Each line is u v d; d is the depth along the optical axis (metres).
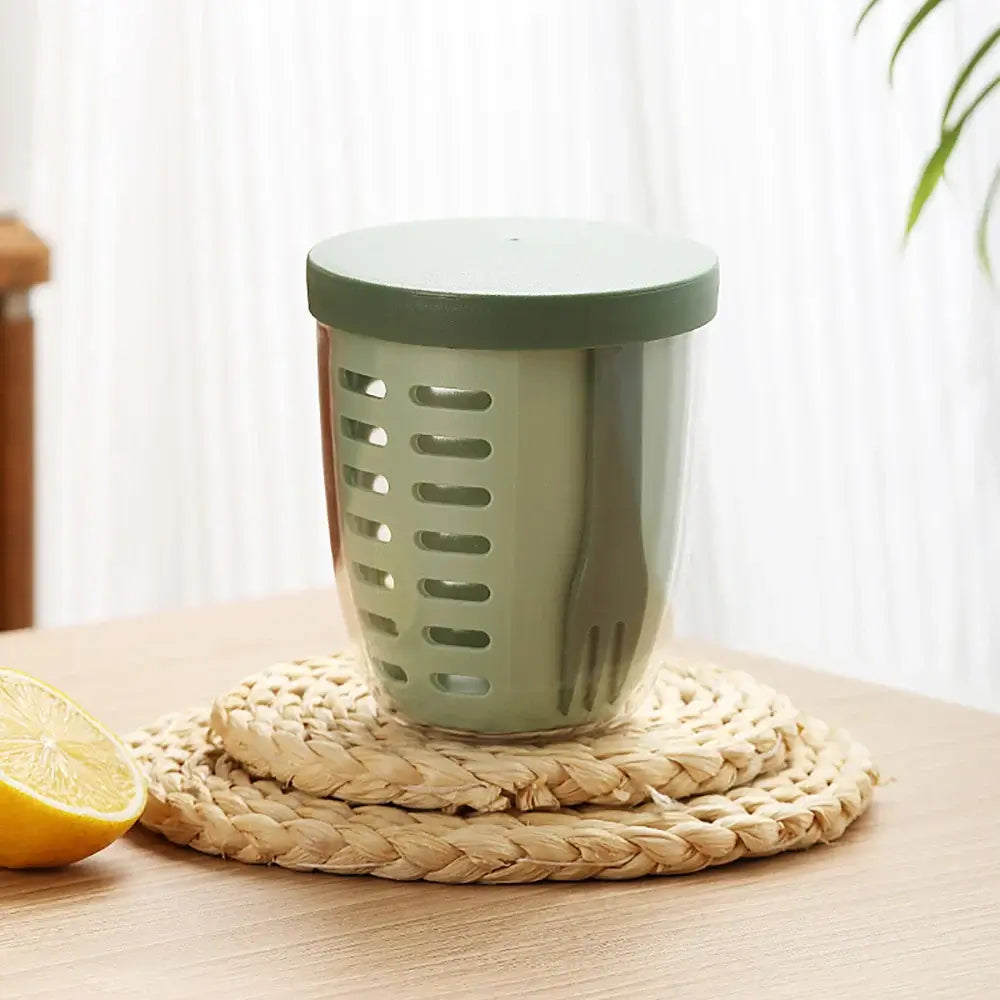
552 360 0.84
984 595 2.36
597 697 0.92
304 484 2.55
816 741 0.99
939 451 2.38
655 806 0.89
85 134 2.40
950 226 2.31
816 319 2.44
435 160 2.49
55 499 2.50
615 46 2.44
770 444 2.50
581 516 0.87
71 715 0.91
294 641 1.19
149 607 2.56
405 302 0.84
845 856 0.87
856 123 2.36
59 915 0.81
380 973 0.74
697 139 2.45
